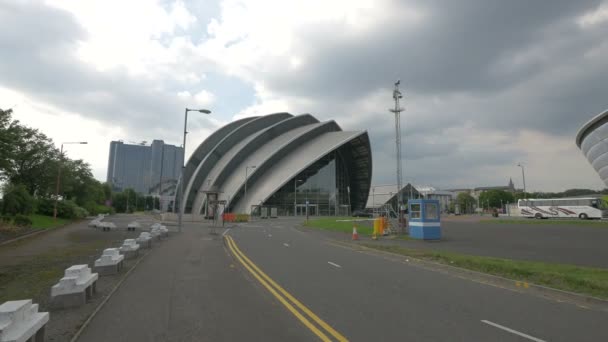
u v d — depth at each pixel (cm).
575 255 1619
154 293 914
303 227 4112
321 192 8344
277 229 3891
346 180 9412
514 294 920
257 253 1772
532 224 4041
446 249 1878
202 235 2928
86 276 859
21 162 4988
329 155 8531
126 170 16150
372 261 1516
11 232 2816
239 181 8044
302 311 753
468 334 615
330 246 2139
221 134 9725
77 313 736
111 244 2158
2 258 1585
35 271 1250
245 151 8694
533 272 1104
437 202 2525
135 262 1449
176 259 1535
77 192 7606
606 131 6025
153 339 590
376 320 692
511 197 13938
